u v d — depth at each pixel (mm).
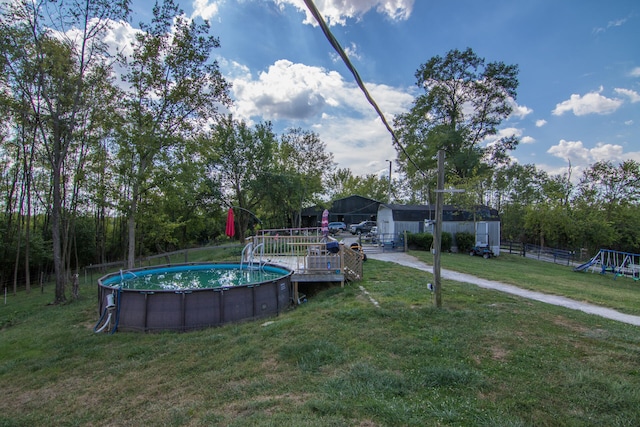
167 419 3355
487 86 30500
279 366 4523
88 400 4066
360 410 3170
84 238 24203
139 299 7297
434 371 3947
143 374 4730
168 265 11984
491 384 3676
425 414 3082
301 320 6656
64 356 5840
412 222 24328
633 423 2934
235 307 7547
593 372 3912
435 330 5555
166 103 15914
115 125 14828
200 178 19078
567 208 27734
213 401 3674
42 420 3645
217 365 4785
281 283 8672
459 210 24219
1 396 4406
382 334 5445
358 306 7359
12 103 12805
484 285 10383
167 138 15945
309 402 3355
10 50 12148
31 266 22094
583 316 6531
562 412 3129
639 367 4098
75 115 13867
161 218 19281
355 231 35531
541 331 5496
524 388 3582
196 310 7230
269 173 31219
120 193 15875
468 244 23328
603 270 17969
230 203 31875
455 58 30578
